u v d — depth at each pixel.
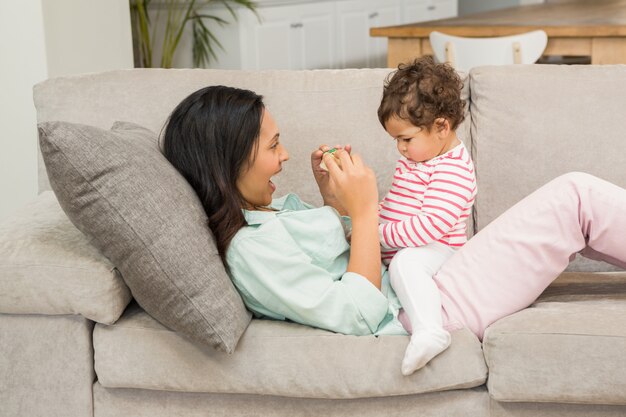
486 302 1.79
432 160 1.88
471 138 2.25
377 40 5.98
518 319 1.70
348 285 1.75
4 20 3.21
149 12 4.89
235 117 1.75
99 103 2.26
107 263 1.72
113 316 1.72
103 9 3.67
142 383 1.75
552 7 4.41
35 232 1.82
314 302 1.72
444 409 1.72
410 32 3.75
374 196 1.82
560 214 1.78
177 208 1.66
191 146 1.75
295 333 1.73
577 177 1.80
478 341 1.73
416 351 1.64
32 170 3.29
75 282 1.70
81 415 1.80
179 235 1.64
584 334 1.62
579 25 3.42
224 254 1.73
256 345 1.72
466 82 2.29
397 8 6.09
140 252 1.62
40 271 1.71
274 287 1.71
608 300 1.86
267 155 1.79
